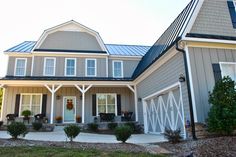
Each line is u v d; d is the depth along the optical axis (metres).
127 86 16.50
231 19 10.13
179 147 6.75
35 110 16.20
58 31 18.52
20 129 7.85
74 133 7.73
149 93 13.01
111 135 11.60
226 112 7.06
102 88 17.45
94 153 5.79
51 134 11.30
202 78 8.54
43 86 16.28
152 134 12.41
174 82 9.68
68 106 16.59
